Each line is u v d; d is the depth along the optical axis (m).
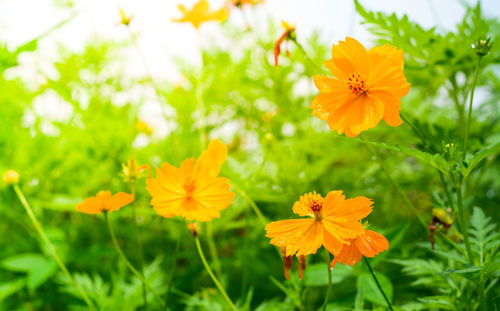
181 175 0.54
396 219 0.78
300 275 0.52
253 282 0.81
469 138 0.66
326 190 0.76
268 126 0.90
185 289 0.81
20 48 0.60
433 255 0.70
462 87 0.72
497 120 0.82
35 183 0.92
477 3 0.65
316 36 0.91
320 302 0.72
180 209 0.53
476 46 0.53
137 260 0.89
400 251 0.69
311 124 0.89
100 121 0.91
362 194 0.77
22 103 0.92
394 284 0.73
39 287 0.88
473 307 0.57
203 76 0.91
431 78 0.73
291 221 0.50
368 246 0.49
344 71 0.51
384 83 0.50
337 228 0.49
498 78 0.84
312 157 0.81
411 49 0.66
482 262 0.56
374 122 0.50
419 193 0.80
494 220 0.75
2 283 0.90
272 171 0.76
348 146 0.80
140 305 0.72
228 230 0.91
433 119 0.80
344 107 0.51
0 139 0.90
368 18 0.64
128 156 0.91
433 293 0.68
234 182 0.73
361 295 0.60
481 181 0.85
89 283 0.75
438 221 0.57
